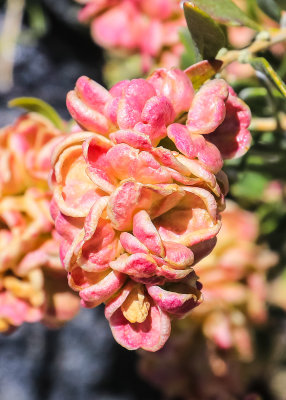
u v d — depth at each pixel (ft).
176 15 0.67
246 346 0.69
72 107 0.44
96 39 0.69
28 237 0.53
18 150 0.54
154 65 0.68
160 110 0.42
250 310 0.68
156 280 0.42
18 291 0.54
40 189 0.55
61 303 0.56
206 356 0.71
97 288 0.42
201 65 0.47
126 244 0.42
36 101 0.59
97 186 0.43
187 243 0.42
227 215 0.68
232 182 0.64
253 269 0.67
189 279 0.43
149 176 0.42
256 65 0.48
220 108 0.43
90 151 0.43
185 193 0.42
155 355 0.73
